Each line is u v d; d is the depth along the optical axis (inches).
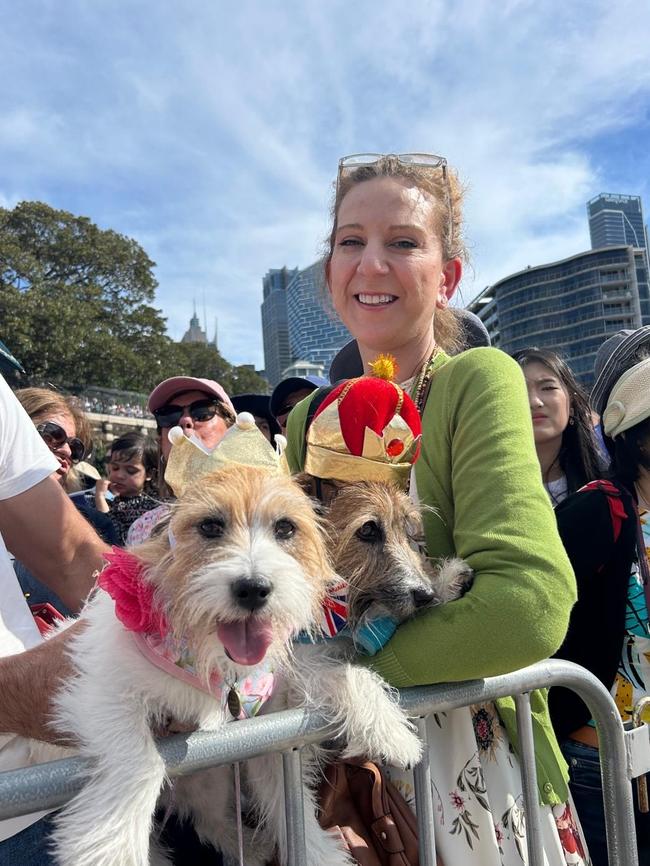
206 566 55.6
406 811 66.1
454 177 90.5
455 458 68.6
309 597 58.3
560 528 102.0
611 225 5344.5
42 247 1524.4
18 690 58.7
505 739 71.6
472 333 139.6
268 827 68.3
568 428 159.2
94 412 1401.3
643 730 83.5
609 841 81.6
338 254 87.7
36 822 66.1
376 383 69.8
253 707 60.2
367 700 58.8
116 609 55.1
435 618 59.5
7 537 82.8
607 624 99.6
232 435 66.1
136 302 1646.2
